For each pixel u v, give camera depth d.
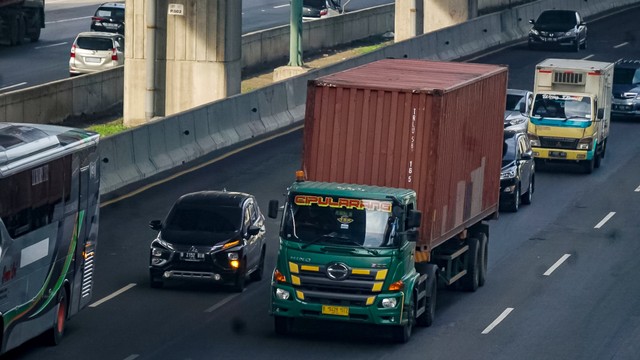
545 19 166.12
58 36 168.88
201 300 65.75
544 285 71.94
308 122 61.81
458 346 58.72
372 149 61.12
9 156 51.19
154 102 114.56
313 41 165.00
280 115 116.75
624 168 109.75
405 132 60.69
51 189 55.03
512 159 92.50
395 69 69.00
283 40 157.12
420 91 60.41
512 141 93.94
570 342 60.22
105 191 88.62
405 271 57.91
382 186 60.97
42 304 54.31
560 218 90.94
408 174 60.62
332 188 58.09
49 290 55.06
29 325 53.12
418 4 161.00
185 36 116.00
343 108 61.50
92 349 55.97
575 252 80.62
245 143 108.06
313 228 57.34
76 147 57.97
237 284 67.25
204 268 66.50
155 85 114.81
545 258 78.88
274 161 102.00
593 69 108.00
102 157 89.38
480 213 69.88
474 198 68.19
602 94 108.69
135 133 93.81
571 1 190.25
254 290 68.50
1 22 157.12
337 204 57.50
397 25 165.75
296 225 57.56
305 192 57.81
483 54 159.75
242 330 60.09
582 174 107.69
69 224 57.31
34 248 53.25
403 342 58.84
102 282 68.38
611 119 132.25
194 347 56.78
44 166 54.22
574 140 106.75
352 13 175.25
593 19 192.38
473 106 66.31
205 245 66.69
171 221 68.44
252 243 68.69
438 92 60.16
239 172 97.50
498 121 72.19
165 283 69.25
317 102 61.78
